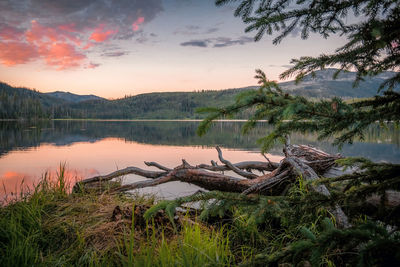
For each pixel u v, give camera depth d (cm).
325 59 123
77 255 229
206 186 497
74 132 3023
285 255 101
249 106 101
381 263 82
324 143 1359
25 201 337
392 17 93
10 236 254
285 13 128
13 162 901
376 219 110
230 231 285
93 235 256
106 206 346
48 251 239
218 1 153
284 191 375
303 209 130
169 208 134
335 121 94
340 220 192
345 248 97
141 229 263
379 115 91
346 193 121
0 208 339
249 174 521
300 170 333
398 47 106
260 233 283
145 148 1302
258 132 2528
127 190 493
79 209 332
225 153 1062
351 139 106
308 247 95
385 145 1288
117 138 2064
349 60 118
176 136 2292
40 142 1694
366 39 100
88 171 753
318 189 233
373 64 125
